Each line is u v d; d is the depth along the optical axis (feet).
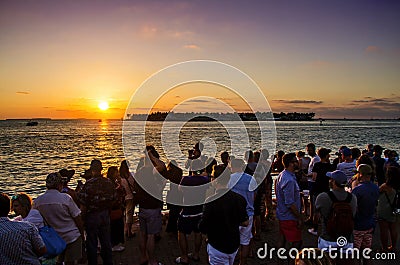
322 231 14.60
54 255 14.48
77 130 367.45
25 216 15.30
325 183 22.35
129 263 19.58
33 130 367.25
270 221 26.94
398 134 261.24
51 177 16.02
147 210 18.92
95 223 17.21
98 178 17.60
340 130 341.82
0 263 10.94
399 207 20.54
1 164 95.96
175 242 23.08
